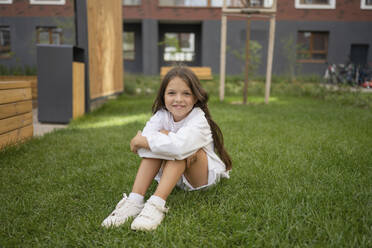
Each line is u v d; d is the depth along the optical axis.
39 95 4.64
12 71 9.70
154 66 15.67
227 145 3.03
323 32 15.64
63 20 13.69
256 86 9.92
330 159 2.48
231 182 2.05
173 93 1.69
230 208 1.66
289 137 3.34
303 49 15.13
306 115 4.86
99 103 6.49
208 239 1.40
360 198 1.71
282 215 1.55
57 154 2.77
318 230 1.40
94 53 5.67
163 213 1.59
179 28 17.06
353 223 1.45
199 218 1.58
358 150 2.73
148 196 1.88
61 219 1.58
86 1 5.08
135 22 16.62
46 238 1.43
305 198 1.75
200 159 1.75
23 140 3.21
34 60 14.12
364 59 15.99
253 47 12.44
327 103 6.62
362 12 15.19
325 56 15.77
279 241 1.34
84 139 3.35
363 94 6.45
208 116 1.85
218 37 15.51
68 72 4.58
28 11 13.91
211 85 10.32
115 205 1.76
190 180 1.85
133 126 4.08
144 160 1.66
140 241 1.39
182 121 1.79
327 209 1.60
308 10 15.20
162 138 1.57
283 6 15.12
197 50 17.30
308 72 15.52
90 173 2.26
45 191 1.95
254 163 2.44
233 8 6.70
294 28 15.29
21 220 1.58
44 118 4.69
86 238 1.43
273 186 1.98
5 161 2.54
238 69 15.64
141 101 7.36
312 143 3.05
